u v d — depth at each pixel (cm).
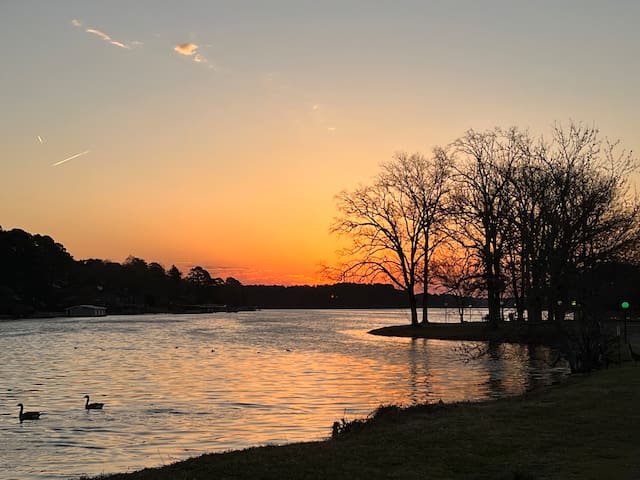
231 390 3184
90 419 2447
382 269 8181
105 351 6219
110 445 2003
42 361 5141
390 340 7050
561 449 1377
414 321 8269
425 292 8481
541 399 2138
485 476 1184
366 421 1908
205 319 18800
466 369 3966
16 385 3572
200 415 2483
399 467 1262
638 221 4272
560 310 3428
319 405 2666
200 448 1925
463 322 9288
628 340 4603
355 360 4759
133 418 2448
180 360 5112
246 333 9831
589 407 1911
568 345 3262
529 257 3888
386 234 8094
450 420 1780
